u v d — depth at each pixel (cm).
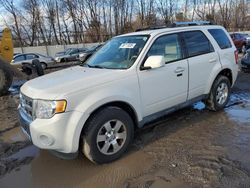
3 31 1069
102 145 369
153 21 5181
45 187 335
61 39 4909
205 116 536
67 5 4869
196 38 501
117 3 5025
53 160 398
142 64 408
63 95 335
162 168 356
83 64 476
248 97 655
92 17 4947
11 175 366
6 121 593
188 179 327
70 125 337
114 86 373
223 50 546
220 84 545
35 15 4722
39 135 337
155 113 433
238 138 429
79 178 347
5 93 927
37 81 395
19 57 1964
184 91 470
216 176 329
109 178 343
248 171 335
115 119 374
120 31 5103
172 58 454
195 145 415
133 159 384
